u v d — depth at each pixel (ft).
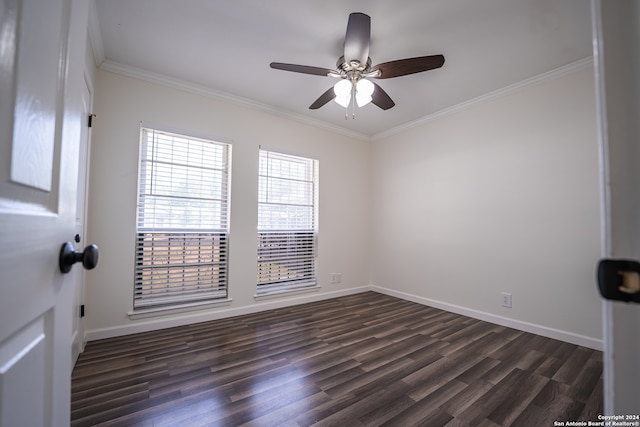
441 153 10.60
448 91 8.96
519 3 5.51
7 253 1.31
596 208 7.00
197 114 8.88
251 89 9.07
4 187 1.31
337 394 5.05
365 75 6.46
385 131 12.77
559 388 5.28
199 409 4.58
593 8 1.37
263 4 5.65
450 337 7.67
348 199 12.80
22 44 1.45
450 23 6.05
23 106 1.46
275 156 10.76
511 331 8.13
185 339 7.38
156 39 6.71
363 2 5.54
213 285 9.17
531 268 8.07
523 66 7.57
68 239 2.11
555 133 7.70
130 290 7.73
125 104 7.79
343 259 12.50
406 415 4.53
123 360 6.17
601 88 1.32
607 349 1.26
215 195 9.27
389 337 7.65
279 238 10.75
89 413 4.44
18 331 1.43
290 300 10.71
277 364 6.10
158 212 8.29
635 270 1.18
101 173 7.39
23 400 1.48
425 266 11.00
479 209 9.35
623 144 1.26
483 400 4.92
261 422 4.32
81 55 2.29
